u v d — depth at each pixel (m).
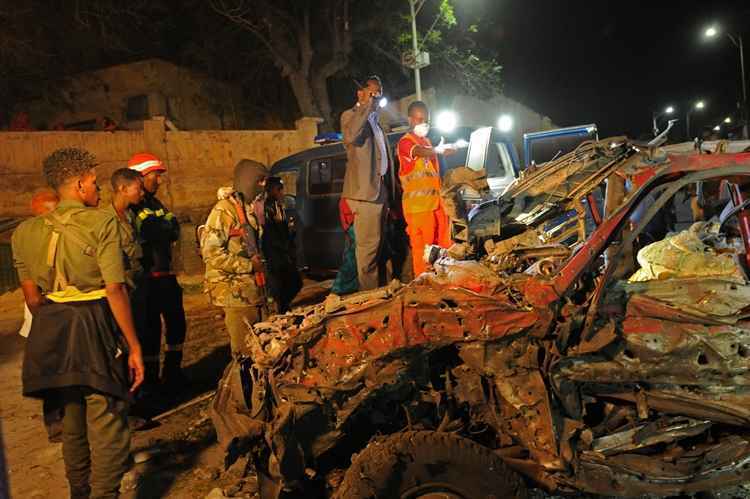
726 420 2.88
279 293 5.74
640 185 3.07
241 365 3.31
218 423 3.10
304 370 2.88
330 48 19.95
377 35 19.89
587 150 3.82
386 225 5.66
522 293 2.81
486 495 2.75
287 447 2.87
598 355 2.83
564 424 2.80
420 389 2.93
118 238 3.31
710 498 3.33
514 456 2.93
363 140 5.36
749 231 3.35
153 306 5.26
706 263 3.11
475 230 3.91
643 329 2.84
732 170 3.13
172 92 20.12
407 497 2.74
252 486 3.65
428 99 19.25
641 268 3.45
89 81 19.25
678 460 2.94
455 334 2.76
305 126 15.79
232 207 4.82
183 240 11.83
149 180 5.17
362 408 2.96
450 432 2.87
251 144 15.31
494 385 2.84
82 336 3.21
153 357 5.29
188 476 4.07
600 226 2.94
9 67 17.80
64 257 3.23
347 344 2.86
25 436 4.79
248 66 21.02
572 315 2.79
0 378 6.24
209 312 8.77
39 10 17.59
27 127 15.60
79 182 3.37
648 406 2.91
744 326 2.85
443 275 2.98
